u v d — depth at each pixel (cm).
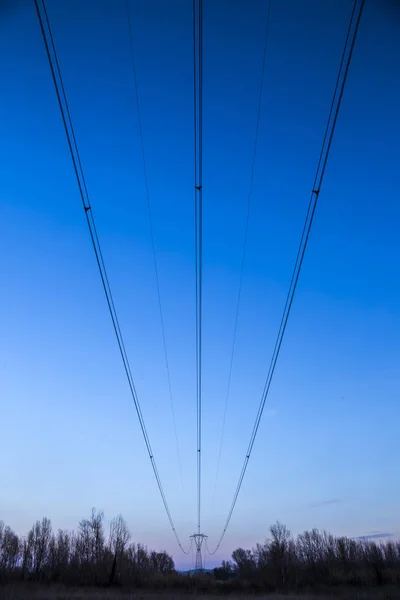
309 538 12988
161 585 11200
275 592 10688
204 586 11438
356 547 12150
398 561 11444
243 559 13788
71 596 8412
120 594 9319
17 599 7925
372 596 8994
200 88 2148
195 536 10031
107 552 11825
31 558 10950
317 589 10625
